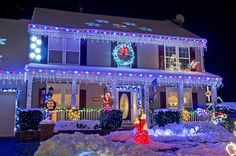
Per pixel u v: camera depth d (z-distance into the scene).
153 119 19.80
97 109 19.53
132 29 22.50
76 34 20.50
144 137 11.59
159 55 22.34
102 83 20.48
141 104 21.38
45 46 20.06
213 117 19.14
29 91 17.52
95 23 22.66
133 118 21.28
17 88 18.81
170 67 22.41
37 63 19.67
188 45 23.09
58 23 20.73
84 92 20.22
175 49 22.84
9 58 19.52
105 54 21.16
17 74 18.42
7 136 17.81
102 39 21.11
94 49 20.98
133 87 21.62
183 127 16.22
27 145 12.53
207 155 9.23
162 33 22.72
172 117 18.89
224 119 18.52
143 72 19.81
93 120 17.53
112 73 18.81
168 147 11.25
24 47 20.45
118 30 21.36
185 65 22.92
